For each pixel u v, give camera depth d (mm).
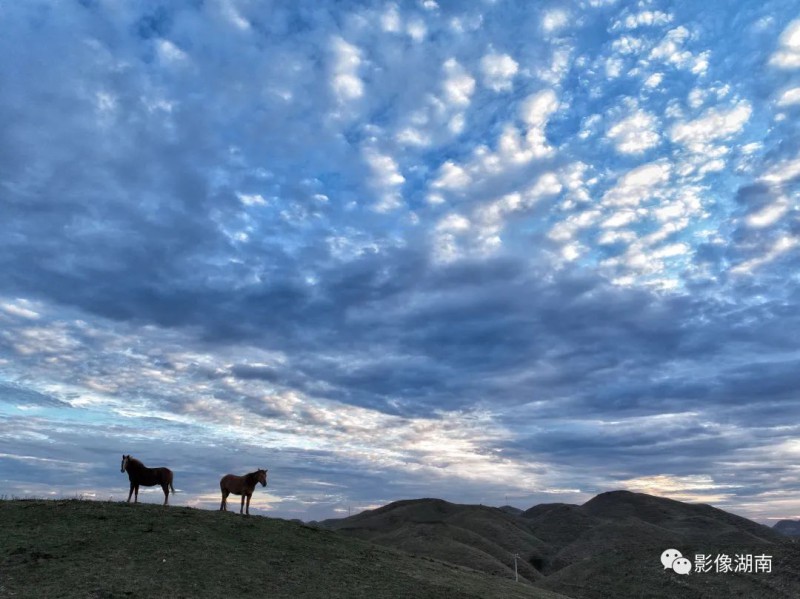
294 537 32188
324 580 25547
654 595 80688
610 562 101375
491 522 173500
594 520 189125
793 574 74812
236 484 34656
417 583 28297
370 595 24453
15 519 27062
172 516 30500
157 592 20531
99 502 31719
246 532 30562
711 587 78000
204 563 24406
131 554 23984
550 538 176750
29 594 19141
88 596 19297
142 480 32688
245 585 22828
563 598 40375
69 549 23781
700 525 177250
